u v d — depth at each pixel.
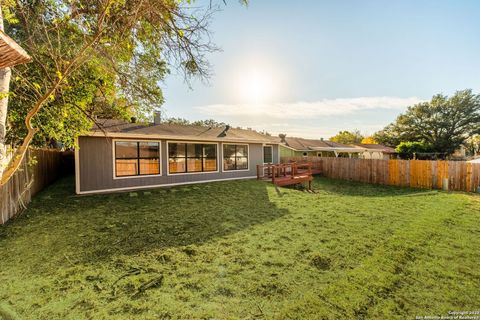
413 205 7.09
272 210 6.52
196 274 3.17
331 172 14.73
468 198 7.96
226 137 12.41
